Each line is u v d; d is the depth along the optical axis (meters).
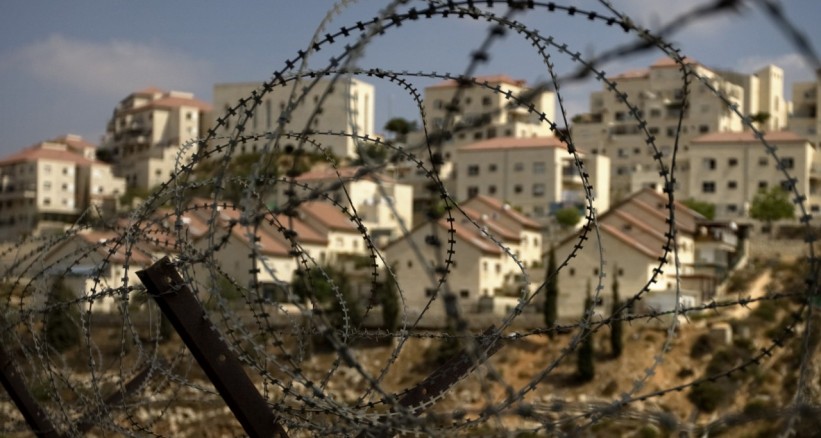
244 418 13.45
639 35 11.02
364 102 165.88
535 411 12.41
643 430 44.31
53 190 186.62
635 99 162.38
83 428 19.06
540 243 120.69
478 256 105.12
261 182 15.32
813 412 11.00
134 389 19.73
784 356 79.00
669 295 91.19
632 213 112.50
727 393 76.88
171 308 13.66
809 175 145.88
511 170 150.00
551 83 12.12
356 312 72.69
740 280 102.56
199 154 15.59
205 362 13.53
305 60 13.21
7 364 19.64
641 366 82.44
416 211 131.75
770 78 176.50
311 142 15.91
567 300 99.62
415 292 100.69
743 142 146.38
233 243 74.50
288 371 13.52
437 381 14.64
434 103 135.00
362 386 78.19
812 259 12.34
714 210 142.50
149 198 16.72
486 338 15.23
